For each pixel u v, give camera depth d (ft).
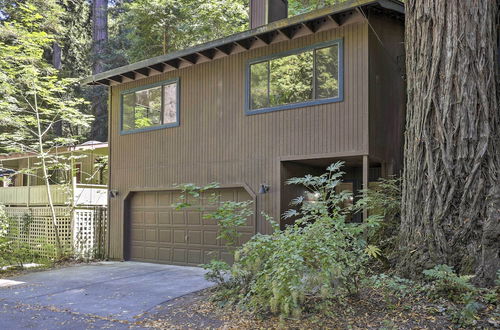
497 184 19.27
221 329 18.44
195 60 36.42
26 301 25.49
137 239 41.06
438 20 21.18
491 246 18.45
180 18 66.13
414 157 21.71
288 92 31.55
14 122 48.01
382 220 23.72
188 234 37.17
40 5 65.67
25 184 68.03
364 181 27.81
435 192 20.36
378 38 29.71
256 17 35.04
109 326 20.08
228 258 34.24
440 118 20.70
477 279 18.25
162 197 39.34
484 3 20.85
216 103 35.55
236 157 33.99
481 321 15.79
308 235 18.72
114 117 43.06
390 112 30.99
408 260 20.65
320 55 30.22
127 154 41.70
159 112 39.50
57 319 21.45
